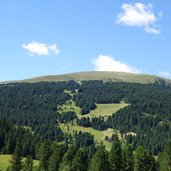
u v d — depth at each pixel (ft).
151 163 402.72
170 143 422.41
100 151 390.83
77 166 410.52
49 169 445.78
